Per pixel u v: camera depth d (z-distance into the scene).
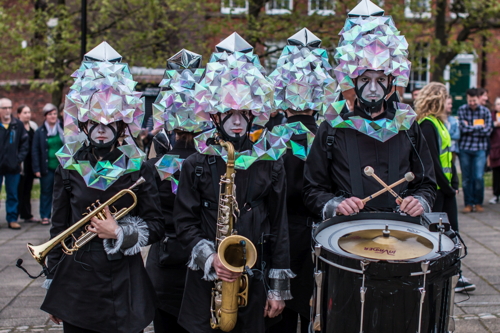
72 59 10.30
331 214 2.84
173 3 10.08
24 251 6.28
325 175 3.03
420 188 2.97
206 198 2.66
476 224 7.41
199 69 3.41
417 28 9.98
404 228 2.63
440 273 2.25
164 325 3.29
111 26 10.53
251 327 2.64
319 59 3.65
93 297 2.62
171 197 3.23
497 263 5.58
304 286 3.32
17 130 7.45
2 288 4.96
